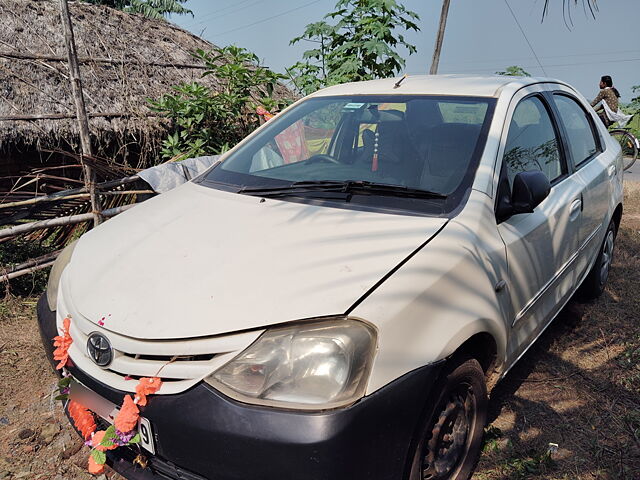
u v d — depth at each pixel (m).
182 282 1.94
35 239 4.70
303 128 3.09
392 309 1.76
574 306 3.89
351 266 1.89
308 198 2.46
